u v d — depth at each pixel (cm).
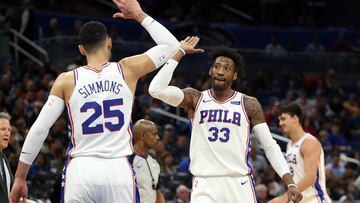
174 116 2269
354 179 2008
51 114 763
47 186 1612
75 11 3216
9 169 1009
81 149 755
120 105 765
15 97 2189
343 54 3052
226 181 880
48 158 1812
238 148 884
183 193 1623
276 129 2231
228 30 3281
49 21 2934
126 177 749
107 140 756
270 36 3378
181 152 2081
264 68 2947
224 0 3684
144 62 786
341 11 3772
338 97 2903
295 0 3684
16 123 1898
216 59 904
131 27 3095
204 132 892
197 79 2716
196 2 3519
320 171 1141
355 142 2534
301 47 3416
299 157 1138
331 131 2502
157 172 1136
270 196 1797
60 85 768
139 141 1119
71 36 2573
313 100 2795
